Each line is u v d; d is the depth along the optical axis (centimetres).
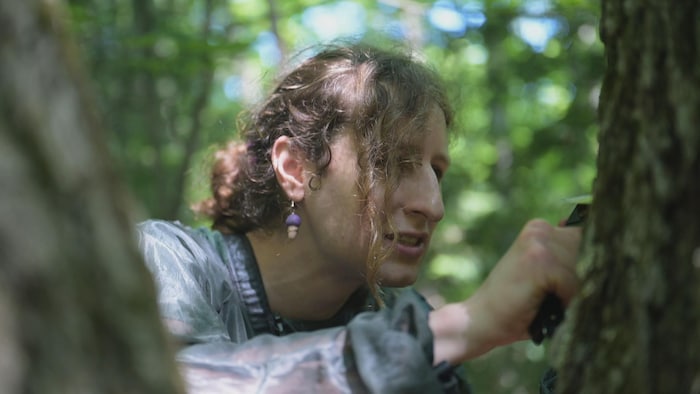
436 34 609
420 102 178
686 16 95
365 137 174
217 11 681
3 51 66
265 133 187
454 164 684
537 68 529
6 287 64
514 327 114
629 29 99
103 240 69
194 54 484
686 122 94
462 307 116
